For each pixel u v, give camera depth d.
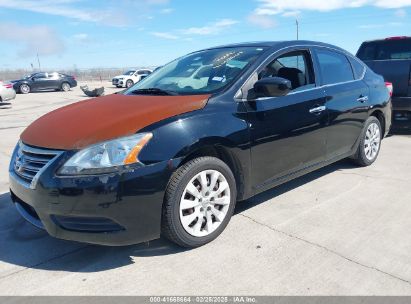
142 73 33.12
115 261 3.13
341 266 2.96
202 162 3.21
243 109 3.51
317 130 4.27
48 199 2.88
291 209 4.02
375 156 5.50
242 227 3.63
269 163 3.79
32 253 3.30
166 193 3.07
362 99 4.96
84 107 3.71
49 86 28.00
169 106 3.27
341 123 4.63
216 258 3.12
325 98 4.34
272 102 3.74
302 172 4.23
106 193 2.80
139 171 2.88
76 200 2.81
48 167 2.91
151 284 2.81
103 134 2.94
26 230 3.73
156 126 3.02
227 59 4.04
